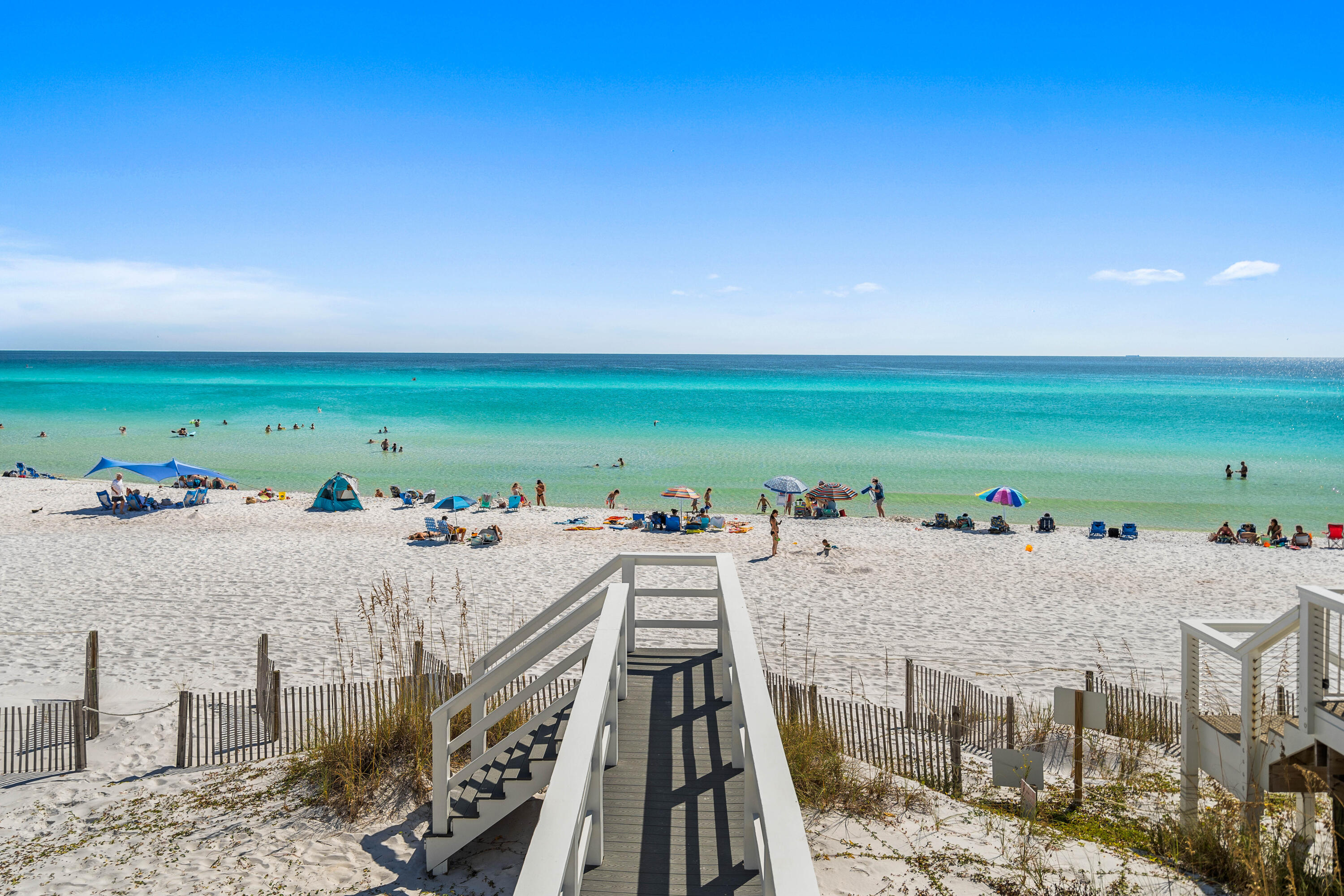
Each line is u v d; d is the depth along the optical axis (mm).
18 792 9391
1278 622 6695
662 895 4617
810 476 41812
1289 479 41188
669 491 30281
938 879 6863
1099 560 24344
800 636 16781
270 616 17453
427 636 16250
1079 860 7320
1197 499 36156
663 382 141000
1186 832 7684
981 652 15719
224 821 8289
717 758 6160
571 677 12883
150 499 30766
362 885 6969
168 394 101500
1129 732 11156
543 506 33125
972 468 44219
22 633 16094
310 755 9578
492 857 7320
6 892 7172
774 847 2992
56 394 101375
